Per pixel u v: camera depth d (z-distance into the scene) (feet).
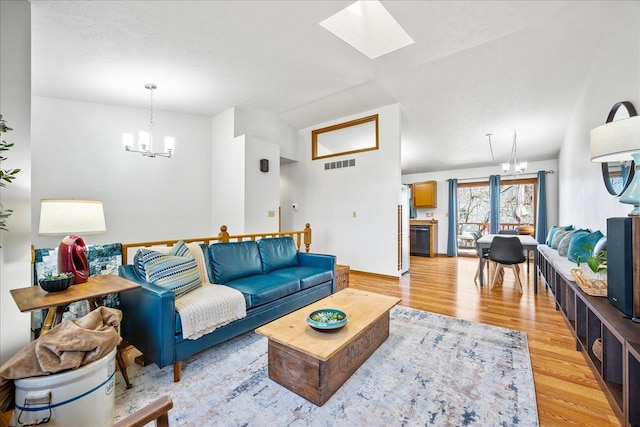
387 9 8.23
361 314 6.85
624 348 4.39
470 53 10.85
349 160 17.12
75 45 8.93
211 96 13.76
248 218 15.26
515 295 12.41
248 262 10.00
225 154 16.07
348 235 17.17
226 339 7.16
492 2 7.91
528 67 11.44
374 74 12.28
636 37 7.27
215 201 16.70
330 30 9.05
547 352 7.28
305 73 11.85
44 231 6.39
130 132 14.14
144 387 5.88
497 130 16.78
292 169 19.98
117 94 12.62
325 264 11.30
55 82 11.09
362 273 16.60
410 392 5.67
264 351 7.42
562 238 12.16
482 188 24.57
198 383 6.02
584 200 12.41
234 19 8.21
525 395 5.56
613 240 5.61
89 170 12.97
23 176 6.15
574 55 10.60
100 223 7.32
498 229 22.39
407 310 10.47
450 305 11.06
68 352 4.12
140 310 6.38
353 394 5.62
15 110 6.17
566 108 14.10
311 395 5.39
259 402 5.41
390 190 15.52
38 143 11.78
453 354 7.15
